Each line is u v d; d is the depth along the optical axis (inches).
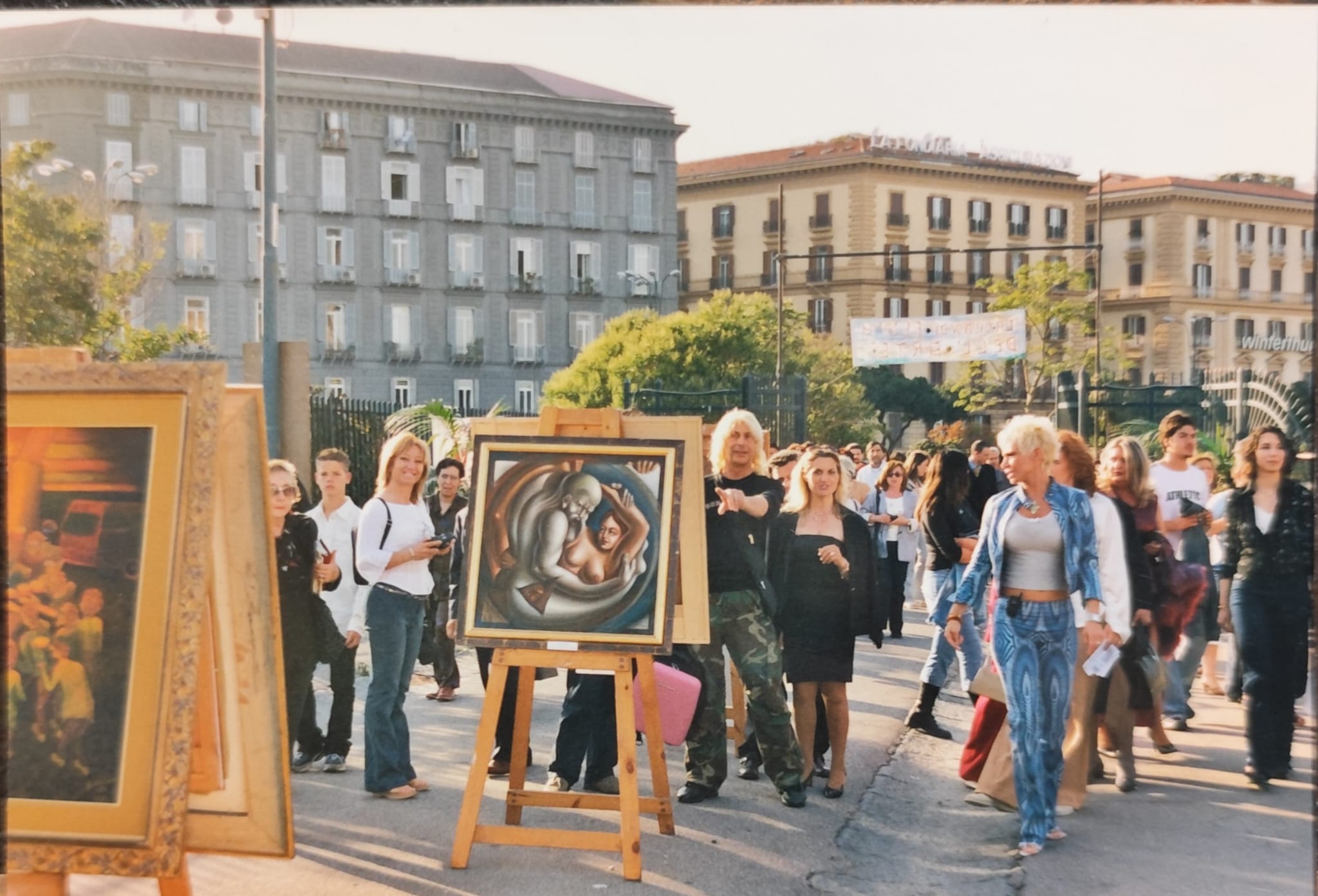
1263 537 292.2
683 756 323.3
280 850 177.3
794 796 272.4
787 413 842.2
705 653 275.0
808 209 2600.9
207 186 2332.7
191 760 163.3
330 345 2454.5
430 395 2546.8
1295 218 2486.5
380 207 2487.7
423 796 273.7
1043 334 2064.5
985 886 222.8
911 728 355.3
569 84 2758.4
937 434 1806.1
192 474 162.9
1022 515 243.1
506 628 224.1
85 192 765.9
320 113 2425.0
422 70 2596.0
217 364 164.9
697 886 217.5
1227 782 299.6
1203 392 911.7
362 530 266.7
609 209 2677.2
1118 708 291.6
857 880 225.1
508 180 2596.0
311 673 279.3
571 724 269.3
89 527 162.6
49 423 163.9
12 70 2246.6
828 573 279.0
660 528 227.3
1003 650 244.5
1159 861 237.3
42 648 160.4
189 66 2304.4
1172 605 317.7
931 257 2464.3
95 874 157.6
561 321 2647.6
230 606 177.5
